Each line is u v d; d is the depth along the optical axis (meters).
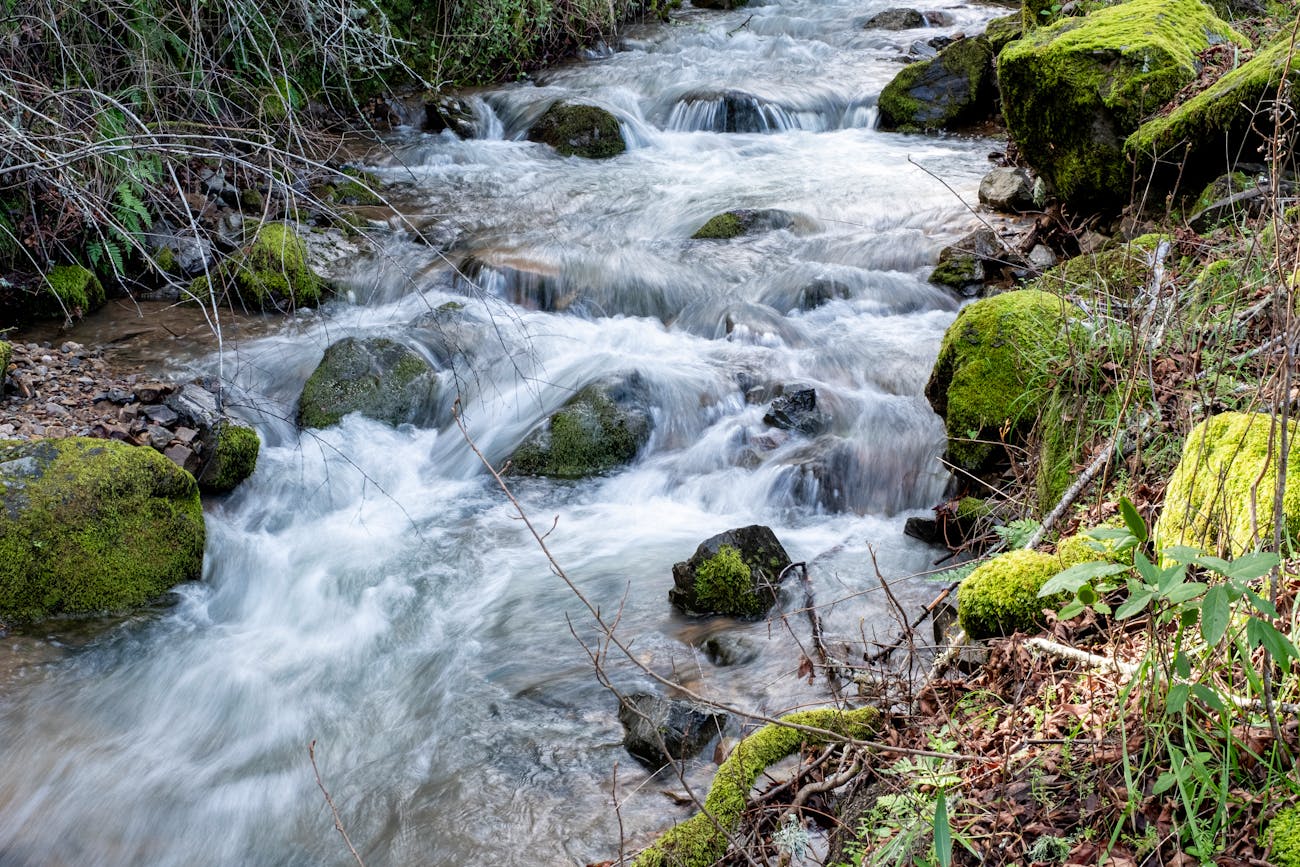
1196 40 7.51
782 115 12.67
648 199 10.37
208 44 9.73
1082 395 4.73
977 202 9.28
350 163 10.93
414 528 6.07
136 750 4.35
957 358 5.46
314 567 5.69
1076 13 9.52
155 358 7.46
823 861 3.18
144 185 7.70
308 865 3.77
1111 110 7.09
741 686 4.41
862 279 8.19
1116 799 2.63
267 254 8.43
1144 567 2.29
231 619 5.30
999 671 3.46
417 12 13.36
